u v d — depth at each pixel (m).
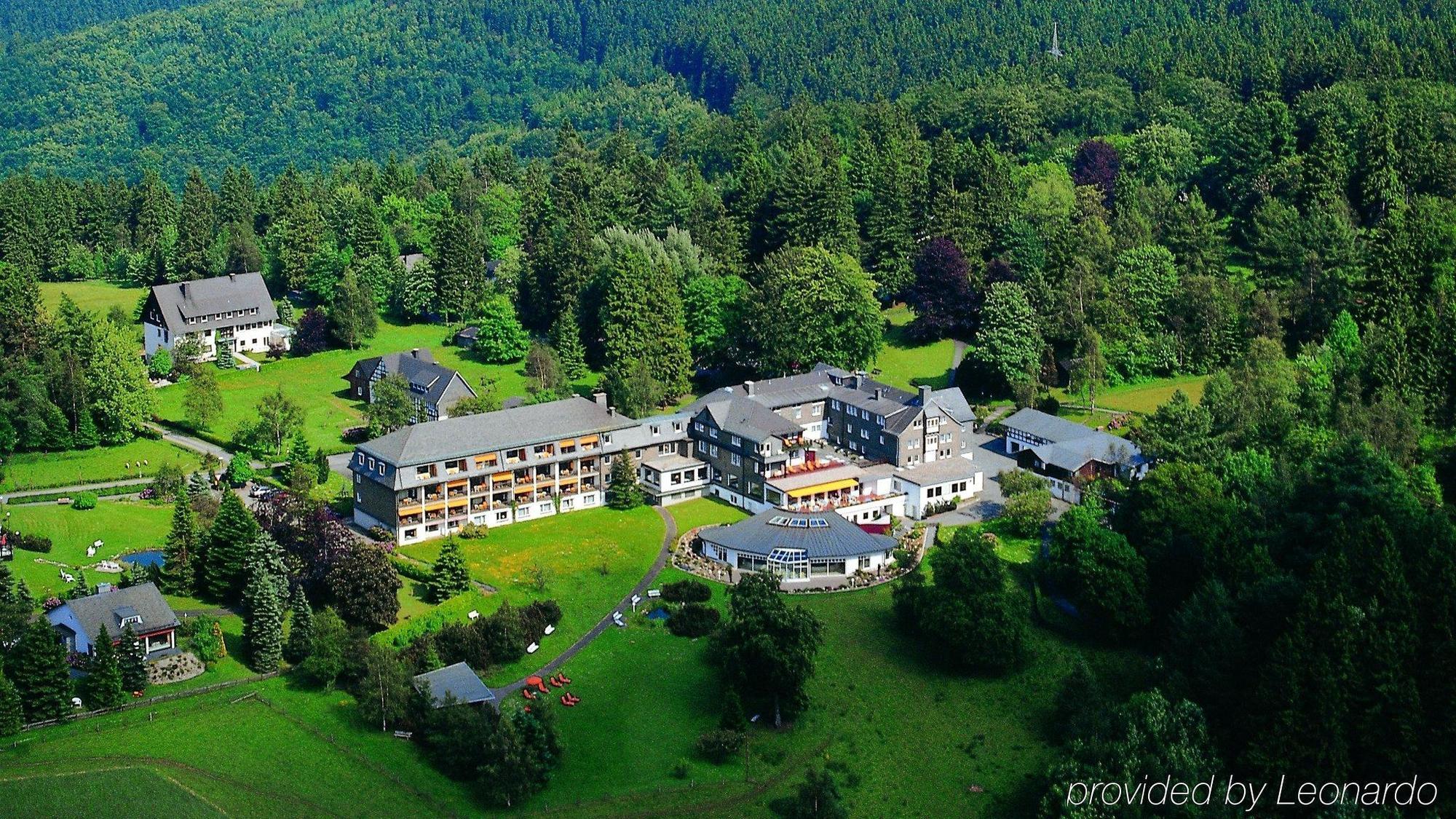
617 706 137.50
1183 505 156.25
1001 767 129.75
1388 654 122.19
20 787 118.50
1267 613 133.75
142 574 152.38
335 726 131.12
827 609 154.75
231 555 151.12
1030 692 140.12
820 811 119.69
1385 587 127.31
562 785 125.94
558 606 153.75
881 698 139.50
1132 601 146.00
